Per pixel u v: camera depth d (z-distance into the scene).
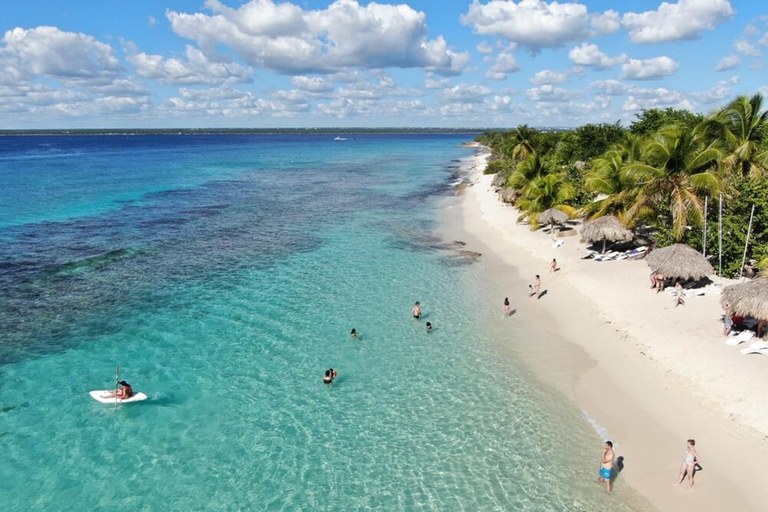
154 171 100.44
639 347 21.92
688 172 31.25
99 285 30.94
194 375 21.02
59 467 15.77
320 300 28.95
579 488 14.60
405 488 14.84
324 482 15.16
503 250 38.94
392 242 42.06
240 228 47.03
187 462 16.05
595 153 69.19
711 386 18.36
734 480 14.27
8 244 39.72
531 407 18.55
